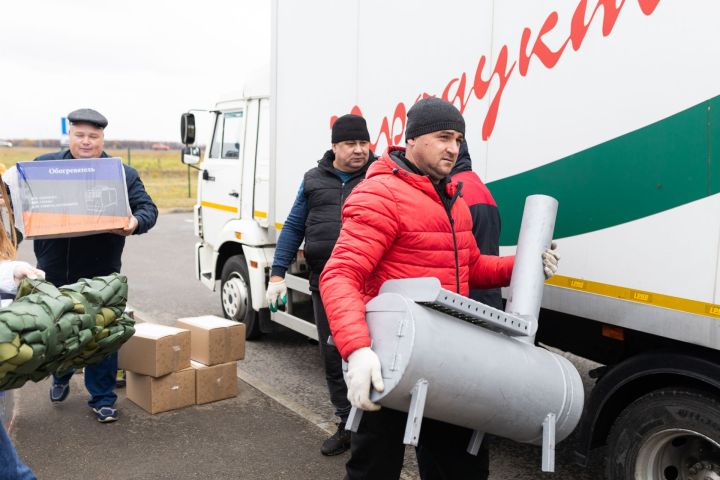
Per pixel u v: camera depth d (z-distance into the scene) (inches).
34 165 133.9
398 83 148.8
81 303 75.7
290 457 138.8
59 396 161.5
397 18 148.6
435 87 138.9
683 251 96.0
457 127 81.8
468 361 70.8
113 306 82.5
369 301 78.5
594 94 108.1
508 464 142.5
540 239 89.3
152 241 505.4
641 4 100.5
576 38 110.4
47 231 135.5
